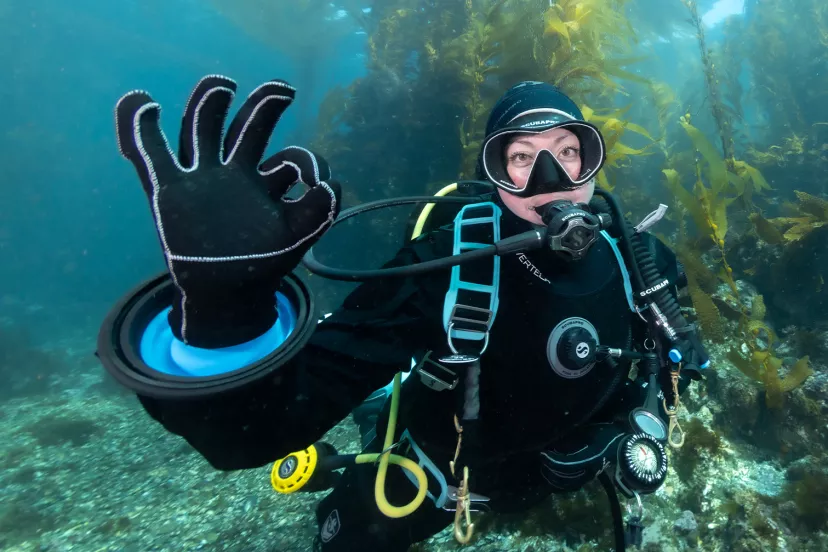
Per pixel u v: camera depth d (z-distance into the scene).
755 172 5.76
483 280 1.62
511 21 6.48
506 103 1.89
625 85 12.83
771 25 10.51
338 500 2.52
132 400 11.11
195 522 4.95
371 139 10.41
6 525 5.55
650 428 1.73
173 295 1.34
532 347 1.67
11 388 13.62
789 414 3.91
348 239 10.59
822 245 5.01
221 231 1.04
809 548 3.02
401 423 2.24
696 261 5.03
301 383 1.33
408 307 1.63
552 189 1.63
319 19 24.38
